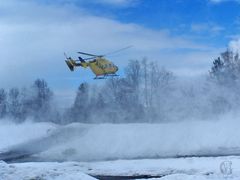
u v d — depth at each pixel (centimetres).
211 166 2036
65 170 1961
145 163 2256
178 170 2012
